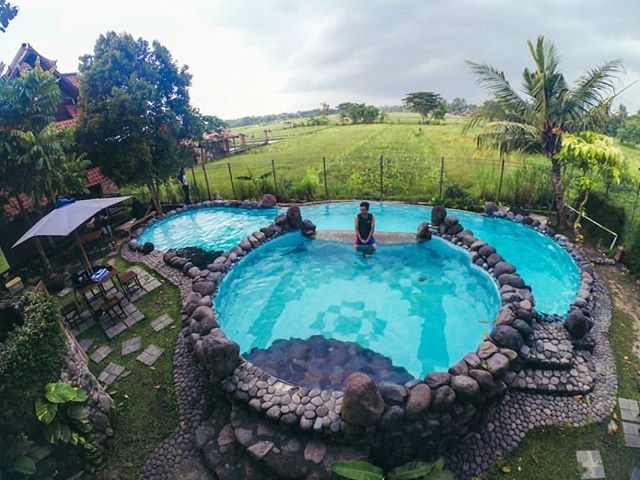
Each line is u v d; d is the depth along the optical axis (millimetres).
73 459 6406
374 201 19594
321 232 15188
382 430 6031
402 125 71375
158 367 8930
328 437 6160
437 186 19469
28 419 5852
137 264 14148
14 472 5500
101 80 16703
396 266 12992
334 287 12070
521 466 6348
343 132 64500
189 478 6469
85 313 11219
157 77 18281
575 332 8383
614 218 12734
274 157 40906
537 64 14148
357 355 8945
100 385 7949
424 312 10570
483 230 15156
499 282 10156
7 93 12000
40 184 13297
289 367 8523
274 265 13422
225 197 21609
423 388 6305
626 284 10852
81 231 16844
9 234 15109
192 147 21438
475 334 9508
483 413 6746
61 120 20359
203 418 7535
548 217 15906
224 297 11172
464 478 6234
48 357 6195
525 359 7566
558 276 11539
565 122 14711
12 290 12781
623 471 6172
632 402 7270
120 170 17328
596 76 13750
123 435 7320
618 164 12312
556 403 7312
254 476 6199
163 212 20594
